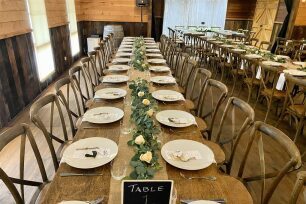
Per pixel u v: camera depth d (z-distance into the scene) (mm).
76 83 2508
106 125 1533
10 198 1869
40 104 1595
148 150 1104
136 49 4074
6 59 2994
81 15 7336
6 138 1160
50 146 1520
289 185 2100
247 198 1007
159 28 9055
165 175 1100
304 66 3615
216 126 3092
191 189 1027
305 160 2469
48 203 925
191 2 8641
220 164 1631
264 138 2824
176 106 1896
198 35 6945
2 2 2887
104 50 4625
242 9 9508
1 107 2854
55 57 4996
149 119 1354
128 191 804
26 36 3588
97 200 937
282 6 7664
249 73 4281
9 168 2201
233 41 6125
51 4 4789
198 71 2756
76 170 1111
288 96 2902
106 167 1137
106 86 2330
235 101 1746
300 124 2693
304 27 7484
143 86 1878
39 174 2131
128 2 7395
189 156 1217
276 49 6031
